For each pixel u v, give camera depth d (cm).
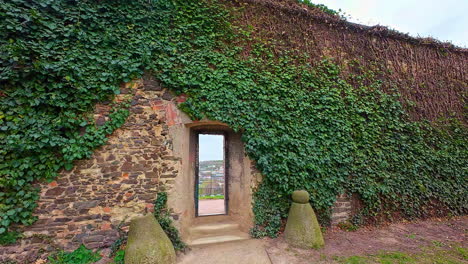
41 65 335
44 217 334
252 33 475
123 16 398
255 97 439
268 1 498
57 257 328
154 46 401
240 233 439
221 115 412
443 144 566
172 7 430
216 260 345
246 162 448
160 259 301
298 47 500
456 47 645
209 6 454
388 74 561
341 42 541
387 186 498
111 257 342
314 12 536
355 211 479
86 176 358
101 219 356
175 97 409
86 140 355
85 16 376
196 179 516
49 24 356
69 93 353
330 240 409
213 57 430
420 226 490
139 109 391
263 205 425
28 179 326
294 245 380
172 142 399
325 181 455
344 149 477
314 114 470
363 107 511
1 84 328
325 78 501
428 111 575
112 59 381
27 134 326
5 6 334
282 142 437
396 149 521
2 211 309
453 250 384
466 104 619
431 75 605
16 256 316
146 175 382
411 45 606
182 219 392
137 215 370
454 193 556
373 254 362
